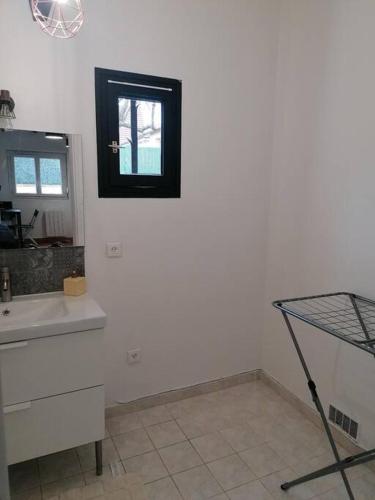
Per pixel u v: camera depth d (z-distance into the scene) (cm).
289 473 179
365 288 181
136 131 204
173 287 229
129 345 222
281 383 249
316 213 209
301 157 218
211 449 196
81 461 185
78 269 203
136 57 196
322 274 207
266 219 250
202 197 228
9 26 169
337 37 189
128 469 180
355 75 180
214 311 245
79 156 191
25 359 149
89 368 163
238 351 260
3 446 68
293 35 218
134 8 191
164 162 214
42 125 182
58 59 179
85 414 166
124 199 206
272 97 237
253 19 222
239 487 171
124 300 217
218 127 224
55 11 160
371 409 181
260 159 241
